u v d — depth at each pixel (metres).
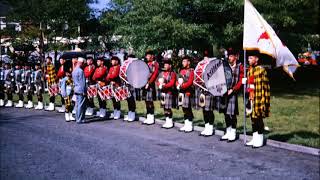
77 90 10.03
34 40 18.23
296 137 8.05
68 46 18.27
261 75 7.04
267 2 15.36
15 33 18.09
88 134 8.58
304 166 6.09
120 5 18.14
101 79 10.44
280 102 14.35
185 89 8.65
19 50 18.70
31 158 6.61
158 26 14.60
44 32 17.78
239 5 14.61
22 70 13.38
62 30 17.88
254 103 7.09
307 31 19.34
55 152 6.99
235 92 7.62
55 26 17.67
